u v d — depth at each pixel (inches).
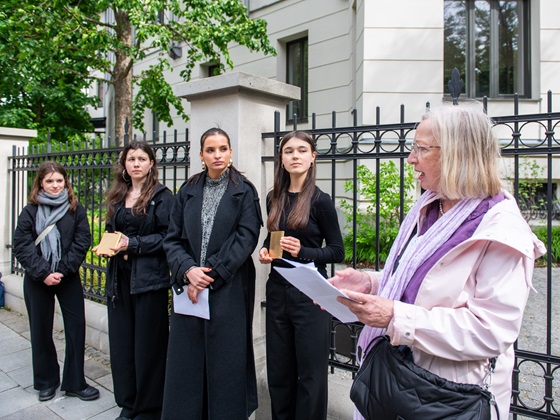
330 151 105.5
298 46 382.3
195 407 90.4
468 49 297.3
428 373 49.6
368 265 222.1
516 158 82.8
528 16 294.5
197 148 121.7
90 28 280.5
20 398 123.6
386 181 216.8
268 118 119.5
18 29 276.5
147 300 104.7
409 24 271.0
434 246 51.9
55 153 178.7
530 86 293.4
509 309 46.5
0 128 212.1
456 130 50.9
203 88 116.0
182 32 289.1
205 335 89.8
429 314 48.8
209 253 91.3
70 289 121.4
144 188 109.2
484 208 51.0
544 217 255.9
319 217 89.5
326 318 88.3
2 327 182.2
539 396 111.9
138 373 104.4
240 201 93.8
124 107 321.7
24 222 118.8
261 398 111.9
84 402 121.5
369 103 273.1
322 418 88.7
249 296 97.9
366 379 54.6
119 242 100.3
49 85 435.8
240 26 285.4
